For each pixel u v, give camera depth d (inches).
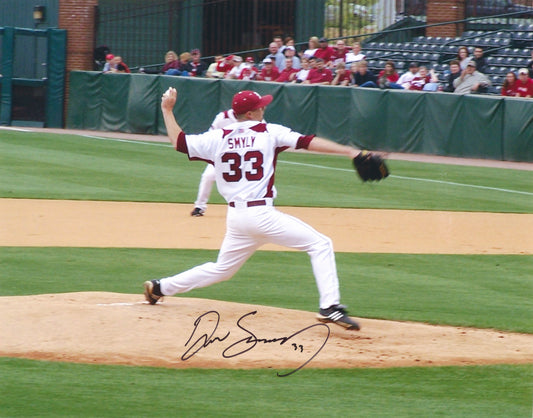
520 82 2338.8
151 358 666.8
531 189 1843.0
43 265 1039.0
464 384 638.5
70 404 577.3
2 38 2999.5
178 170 2010.3
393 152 2422.5
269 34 3454.7
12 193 1598.2
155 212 1455.5
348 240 1254.9
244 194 713.0
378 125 2434.8
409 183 1892.2
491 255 1176.8
